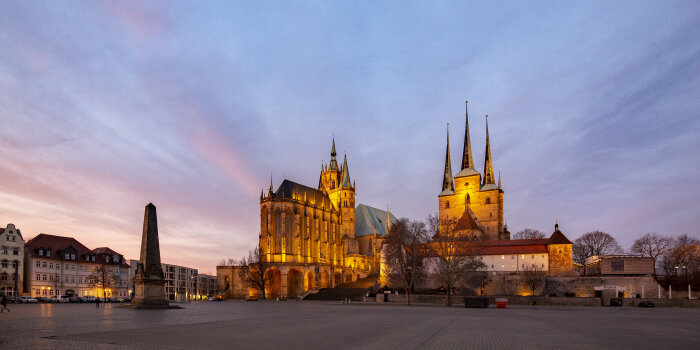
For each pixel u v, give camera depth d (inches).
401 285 5241.1
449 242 4153.5
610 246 7455.7
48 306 3110.2
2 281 4845.0
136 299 2603.3
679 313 2576.3
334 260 7662.4
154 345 961.5
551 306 3735.2
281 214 6633.9
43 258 5280.5
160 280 2618.1
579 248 7608.3
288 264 6476.4
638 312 2689.5
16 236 5032.0
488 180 7303.2
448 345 992.2
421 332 1268.5
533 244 5649.6
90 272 5856.3
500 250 5738.2
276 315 2130.9
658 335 1242.6
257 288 6412.4
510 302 4104.3
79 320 1646.2
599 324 1642.5
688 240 6633.9
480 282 5177.2
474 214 7229.3
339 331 1290.6
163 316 1941.4
